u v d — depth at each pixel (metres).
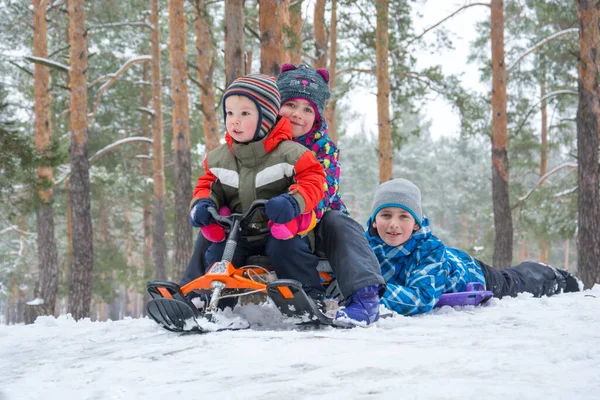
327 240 3.24
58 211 24.75
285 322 2.94
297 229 3.06
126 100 24.59
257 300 5.98
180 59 16.34
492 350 2.17
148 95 25.66
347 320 2.97
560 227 20.73
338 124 27.28
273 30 7.83
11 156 12.16
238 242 3.28
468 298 3.92
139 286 26.02
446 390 1.55
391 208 3.95
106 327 3.59
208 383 1.86
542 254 27.73
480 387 1.57
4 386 2.08
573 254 47.25
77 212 15.11
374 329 2.86
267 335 2.62
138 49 24.36
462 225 52.00
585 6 13.55
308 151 3.18
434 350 2.17
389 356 2.07
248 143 3.17
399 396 1.53
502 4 16.41
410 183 4.04
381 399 1.52
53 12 20.22
